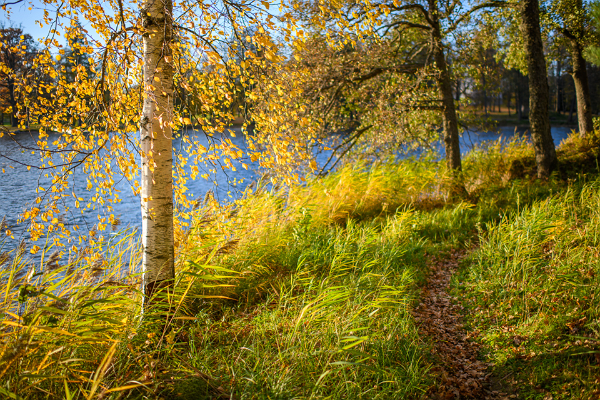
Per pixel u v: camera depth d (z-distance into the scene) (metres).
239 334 4.07
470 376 3.59
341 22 4.45
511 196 9.43
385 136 10.52
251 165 19.27
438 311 4.89
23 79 3.58
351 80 9.75
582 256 4.76
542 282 4.61
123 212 12.37
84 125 3.91
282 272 5.71
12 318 3.28
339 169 11.16
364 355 3.20
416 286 5.56
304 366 3.38
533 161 11.62
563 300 4.14
